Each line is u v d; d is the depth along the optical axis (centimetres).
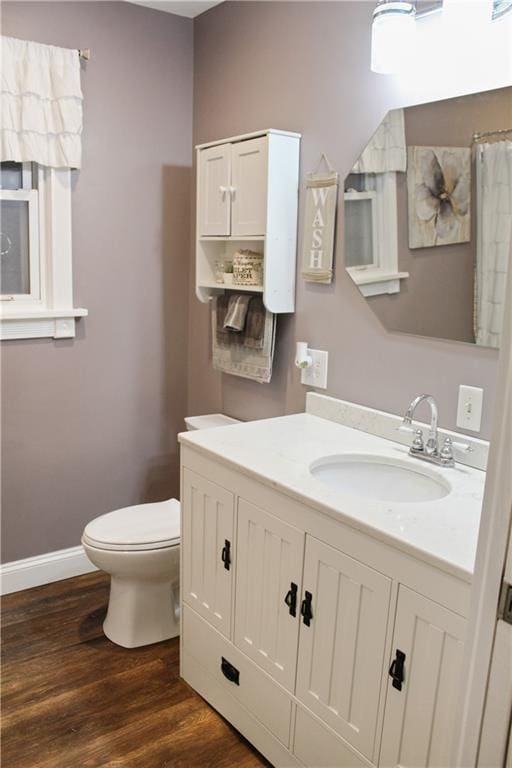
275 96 240
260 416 268
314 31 220
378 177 200
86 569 294
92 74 260
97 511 295
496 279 169
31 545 278
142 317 294
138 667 226
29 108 240
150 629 239
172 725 200
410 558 134
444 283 183
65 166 252
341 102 212
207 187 255
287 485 163
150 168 284
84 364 279
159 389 306
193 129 293
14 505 271
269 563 175
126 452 300
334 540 152
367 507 150
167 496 316
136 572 226
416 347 195
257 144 227
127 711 205
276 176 225
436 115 179
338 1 209
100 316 280
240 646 190
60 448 279
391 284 200
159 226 292
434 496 176
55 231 259
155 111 281
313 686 164
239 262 246
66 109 247
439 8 175
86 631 247
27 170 255
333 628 156
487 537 98
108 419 291
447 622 128
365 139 204
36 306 265
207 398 302
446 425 189
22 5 238
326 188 219
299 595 165
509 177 163
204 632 206
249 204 234
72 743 191
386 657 143
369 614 146
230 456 185
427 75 181
